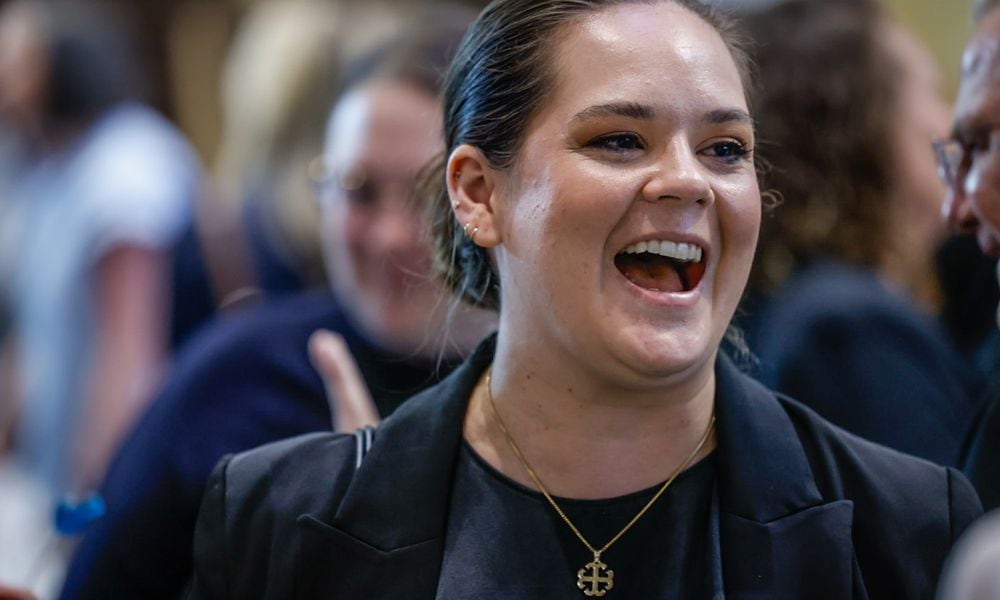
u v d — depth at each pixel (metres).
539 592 4.34
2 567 7.51
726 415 4.47
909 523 4.42
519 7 4.43
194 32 13.98
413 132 6.46
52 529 6.15
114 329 9.83
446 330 5.05
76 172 10.21
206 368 6.57
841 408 6.03
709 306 4.27
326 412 6.53
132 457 6.46
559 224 4.22
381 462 4.58
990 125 4.76
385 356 6.54
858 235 6.71
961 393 6.22
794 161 6.71
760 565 4.30
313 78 8.89
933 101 7.19
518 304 4.43
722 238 4.29
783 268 6.60
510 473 4.51
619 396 4.35
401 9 9.73
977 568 2.97
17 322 10.60
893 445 5.97
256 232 9.05
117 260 9.85
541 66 4.32
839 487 4.45
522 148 4.34
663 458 4.45
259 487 4.66
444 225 4.93
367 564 4.46
